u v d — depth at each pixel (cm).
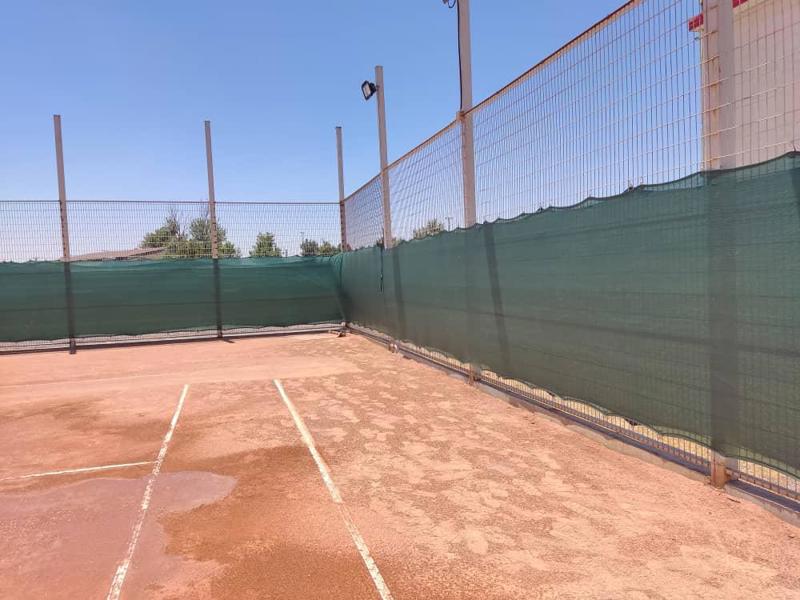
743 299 381
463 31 773
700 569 316
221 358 1195
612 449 523
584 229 539
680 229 429
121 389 872
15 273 1405
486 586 307
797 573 309
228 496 443
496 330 728
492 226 717
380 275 1245
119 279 1484
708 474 427
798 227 340
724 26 391
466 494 434
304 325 1678
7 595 308
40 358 1267
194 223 1578
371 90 1155
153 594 307
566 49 550
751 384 379
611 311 508
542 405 646
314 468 503
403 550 350
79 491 459
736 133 391
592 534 362
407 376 920
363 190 1381
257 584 315
